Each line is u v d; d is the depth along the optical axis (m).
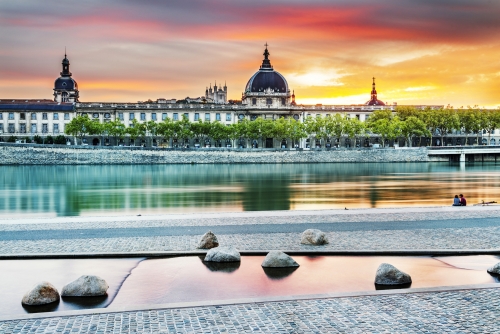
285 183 112.31
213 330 18.89
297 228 42.78
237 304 21.86
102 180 121.81
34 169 165.25
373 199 79.56
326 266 30.06
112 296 24.70
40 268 30.27
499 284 24.36
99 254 32.88
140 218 49.78
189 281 27.12
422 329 18.91
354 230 41.50
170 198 82.62
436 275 27.89
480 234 39.31
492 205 61.31
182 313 20.77
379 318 20.03
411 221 46.16
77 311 21.02
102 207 71.38
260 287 25.89
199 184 110.25
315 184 109.44
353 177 130.12
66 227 44.28
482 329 18.86
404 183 111.00
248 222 46.34
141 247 35.22
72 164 191.38
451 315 20.31
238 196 85.31
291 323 19.56
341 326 19.23
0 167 174.75
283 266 29.69
